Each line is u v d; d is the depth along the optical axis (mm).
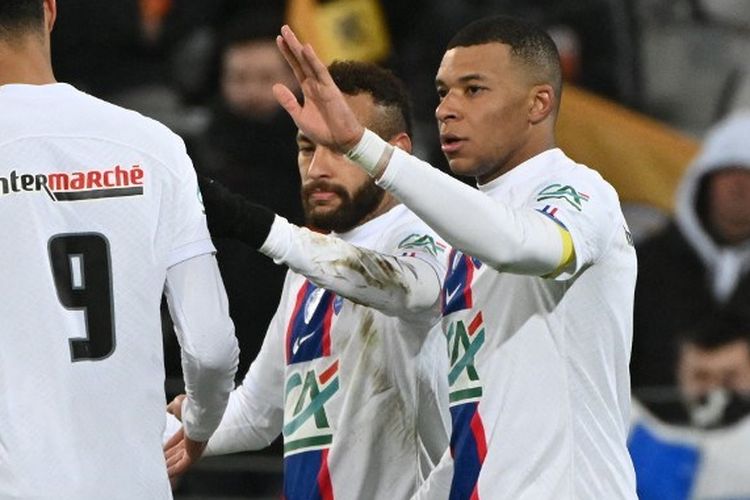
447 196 12328
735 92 26219
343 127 12516
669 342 24328
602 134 25656
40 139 12211
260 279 23609
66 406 11969
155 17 27938
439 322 14703
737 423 20156
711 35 26391
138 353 12180
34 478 11812
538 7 27016
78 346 12047
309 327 15320
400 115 15406
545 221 12492
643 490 20266
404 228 14914
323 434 15094
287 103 12680
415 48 27219
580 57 26422
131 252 12203
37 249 12070
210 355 12617
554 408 13156
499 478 13156
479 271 13586
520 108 13547
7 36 12359
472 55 13547
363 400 14961
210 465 21969
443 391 14977
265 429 16188
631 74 26438
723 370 23781
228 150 24656
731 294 24375
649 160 25484
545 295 13211
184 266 12430
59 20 27719
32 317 12008
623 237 13422
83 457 11953
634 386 24188
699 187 25078
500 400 13273
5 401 11898
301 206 24500
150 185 12305
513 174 13609
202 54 26875
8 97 12312
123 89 27531
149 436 12203
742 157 24859
